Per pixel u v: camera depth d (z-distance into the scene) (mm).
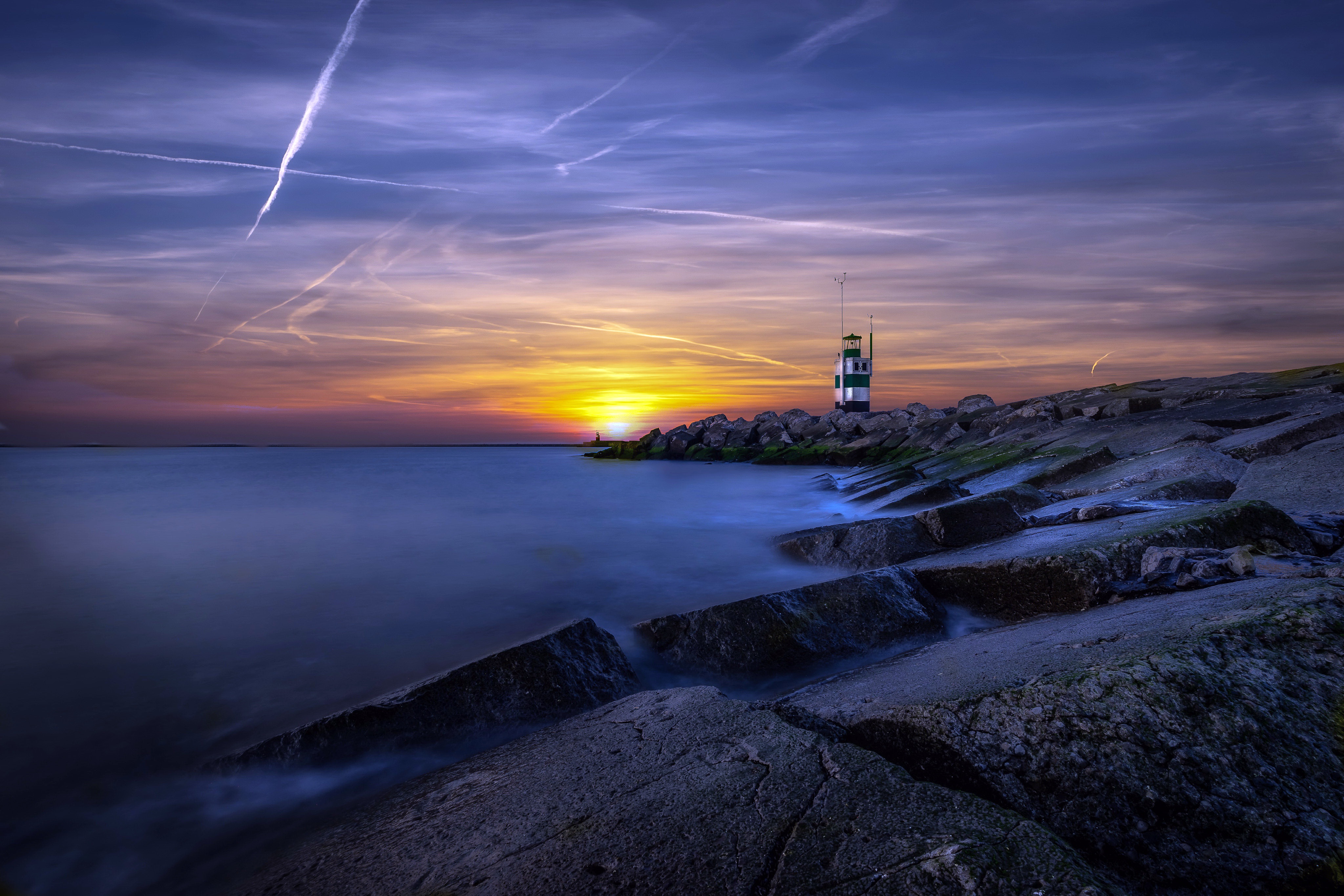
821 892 2361
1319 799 2812
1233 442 11148
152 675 7660
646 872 2609
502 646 8555
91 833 4574
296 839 4133
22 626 9617
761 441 51344
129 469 51000
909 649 6688
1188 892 2641
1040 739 3162
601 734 4070
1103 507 8672
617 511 21672
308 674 7691
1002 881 2250
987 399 39188
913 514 11078
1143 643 3793
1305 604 3818
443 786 4031
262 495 28125
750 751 3396
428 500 25734
